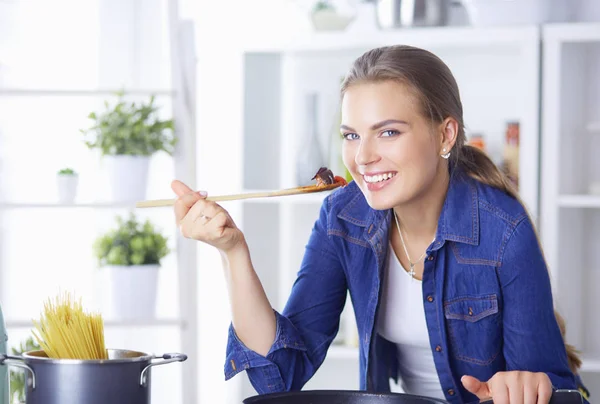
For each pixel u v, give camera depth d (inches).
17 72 135.6
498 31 121.8
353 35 124.9
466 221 65.1
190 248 122.6
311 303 70.2
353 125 58.5
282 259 139.3
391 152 57.7
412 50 60.7
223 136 137.9
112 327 128.1
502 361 67.9
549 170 121.1
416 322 69.0
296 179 129.6
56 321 49.6
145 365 48.4
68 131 136.1
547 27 120.6
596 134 129.3
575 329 131.4
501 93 132.8
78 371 46.2
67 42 135.4
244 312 61.4
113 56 134.8
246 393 133.9
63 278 137.0
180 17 136.6
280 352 63.1
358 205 70.3
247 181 131.8
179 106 121.6
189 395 122.4
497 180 67.2
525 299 63.7
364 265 69.7
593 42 127.3
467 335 66.4
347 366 135.9
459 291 65.8
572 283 131.3
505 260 63.9
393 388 126.3
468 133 131.0
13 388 98.2
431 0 125.6
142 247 120.6
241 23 137.0
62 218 137.1
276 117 136.6
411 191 58.6
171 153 121.4
